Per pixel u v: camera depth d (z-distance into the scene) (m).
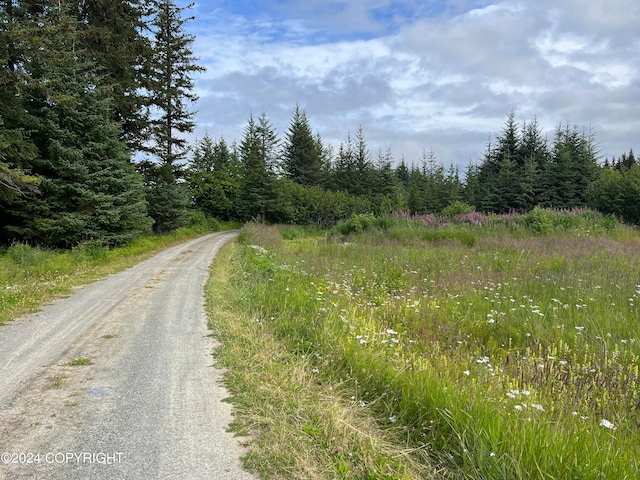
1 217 16.31
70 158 15.71
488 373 3.99
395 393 3.57
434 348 4.84
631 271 9.12
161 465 2.69
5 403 3.63
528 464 2.42
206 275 11.71
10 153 13.33
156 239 22.67
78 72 16.50
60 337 5.69
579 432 2.67
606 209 25.70
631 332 5.38
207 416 3.40
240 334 5.68
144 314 7.09
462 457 2.69
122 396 3.79
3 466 2.65
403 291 8.34
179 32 29.38
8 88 13.84
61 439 3.02
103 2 19.73
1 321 6.51
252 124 53.50
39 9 15.68
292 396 3.71
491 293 7.80
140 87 23.81
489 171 48.91
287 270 10.25
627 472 2.28
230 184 48.00
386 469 2.63
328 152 68.62
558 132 41.66
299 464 2.71
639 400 3.49
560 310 6.54
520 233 17.62
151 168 26.41
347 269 10.74
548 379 3.83
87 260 13.91
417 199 47.16
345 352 4.46
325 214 41.41
